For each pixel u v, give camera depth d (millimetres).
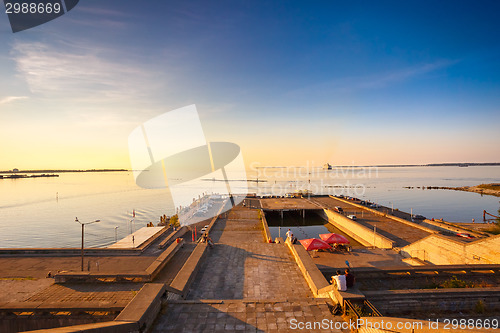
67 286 15867
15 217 72312
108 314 10633
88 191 140000
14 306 10641
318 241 27500
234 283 13438
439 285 11055
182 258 20984
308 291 12539
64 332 5277
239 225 44406
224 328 8094
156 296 8695
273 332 7914
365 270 12461
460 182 157500
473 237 31047
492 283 11445
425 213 65562
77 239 51250
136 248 29875
